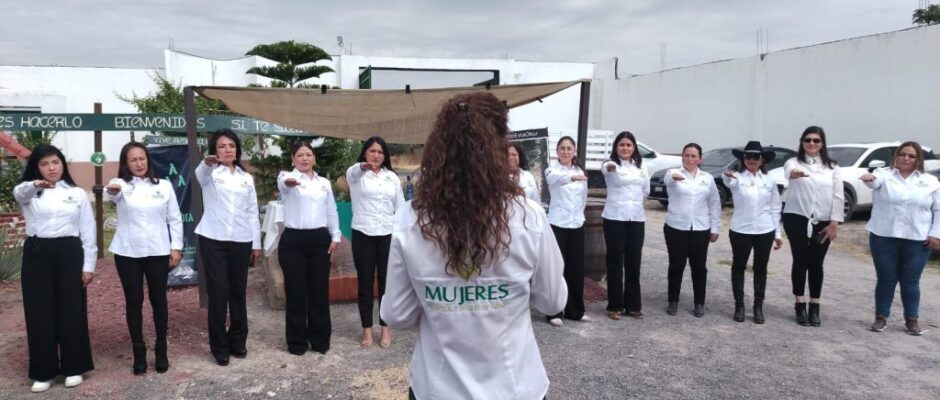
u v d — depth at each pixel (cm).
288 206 484
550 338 533
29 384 427
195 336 526
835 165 569
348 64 2283
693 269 600
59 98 1884
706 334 548
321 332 492
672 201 598
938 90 1381
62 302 419
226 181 464
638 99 2353
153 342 507
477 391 186
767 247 578
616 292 589
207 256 462
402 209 192
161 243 442
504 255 182
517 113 2488
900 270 556
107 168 1905
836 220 557
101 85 1964
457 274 184
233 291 473
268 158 1073
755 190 576
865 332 557
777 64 1780
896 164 548
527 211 187
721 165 1448
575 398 411
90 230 434
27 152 674
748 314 615
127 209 433
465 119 179
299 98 602
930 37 1394
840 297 686
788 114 1755
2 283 709
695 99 2078
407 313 196
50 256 414
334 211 503
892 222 543
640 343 522
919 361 484
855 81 1568
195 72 1866
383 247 507
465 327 188
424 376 194
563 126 2559
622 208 577
